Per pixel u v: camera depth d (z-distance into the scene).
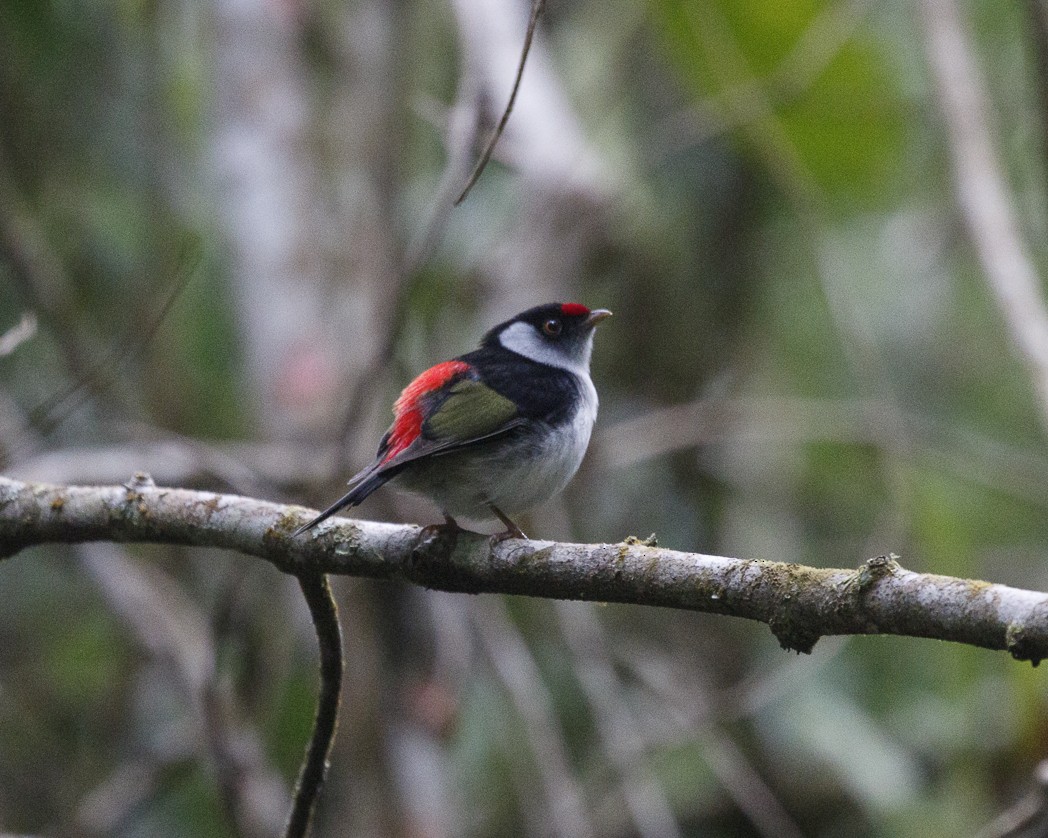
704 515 13.45
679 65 12.27
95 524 6.64
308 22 12.70
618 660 12.14
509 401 7.64
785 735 11.91
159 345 12.55
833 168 12.61
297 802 6.70
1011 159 13.54
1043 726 9.71
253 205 12.14
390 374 11.62
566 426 7.80
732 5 11.62
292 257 11.95
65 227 13.20
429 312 12.06
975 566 11.87
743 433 12.53
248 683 10.51
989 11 14.12
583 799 10.84
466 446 7.53
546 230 12.00
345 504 6.28
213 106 12.75
